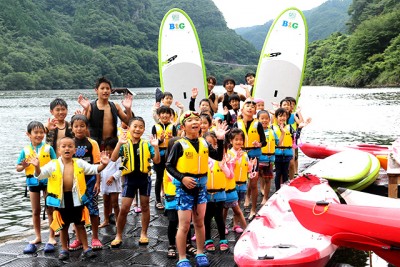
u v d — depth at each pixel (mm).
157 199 6875
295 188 6109
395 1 90812
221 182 5145
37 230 5520
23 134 22000
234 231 5820
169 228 4992
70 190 4871
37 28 117438
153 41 148000
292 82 10547
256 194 6289
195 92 8438
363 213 4457
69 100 54406
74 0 149250
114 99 44625
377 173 7656
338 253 5383
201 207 4648
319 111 30016
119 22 140250
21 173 12617
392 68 67000
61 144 4883
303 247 4316
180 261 4602
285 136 7168
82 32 129500
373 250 4500
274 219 5211
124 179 5273
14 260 4949
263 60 10664
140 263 4820
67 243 5008
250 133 6512
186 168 4559
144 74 112188
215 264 4789
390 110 29188
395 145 7988
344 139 17156
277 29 10680
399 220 4289
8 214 8398
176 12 10414
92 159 5297
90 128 5781
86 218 4961
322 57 94812
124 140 5047
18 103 49344
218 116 7270
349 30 116062
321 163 8031
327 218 4566
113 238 5633
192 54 10398
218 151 4781
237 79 129250
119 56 112188
